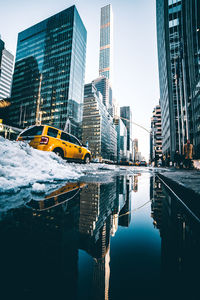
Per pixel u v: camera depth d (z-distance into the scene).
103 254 0.85
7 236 1.02
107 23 193.00
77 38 76.19
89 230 1.21
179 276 0.66
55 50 75.06
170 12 38.38
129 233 1.21
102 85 175.25
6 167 3.05
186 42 30.66
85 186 3.54
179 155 17.62
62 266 0.71
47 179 3.70
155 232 1.23
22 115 77.44
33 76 79.25
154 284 0.63
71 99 69.31
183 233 1.19
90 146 97.38
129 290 0.58
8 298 0.52
